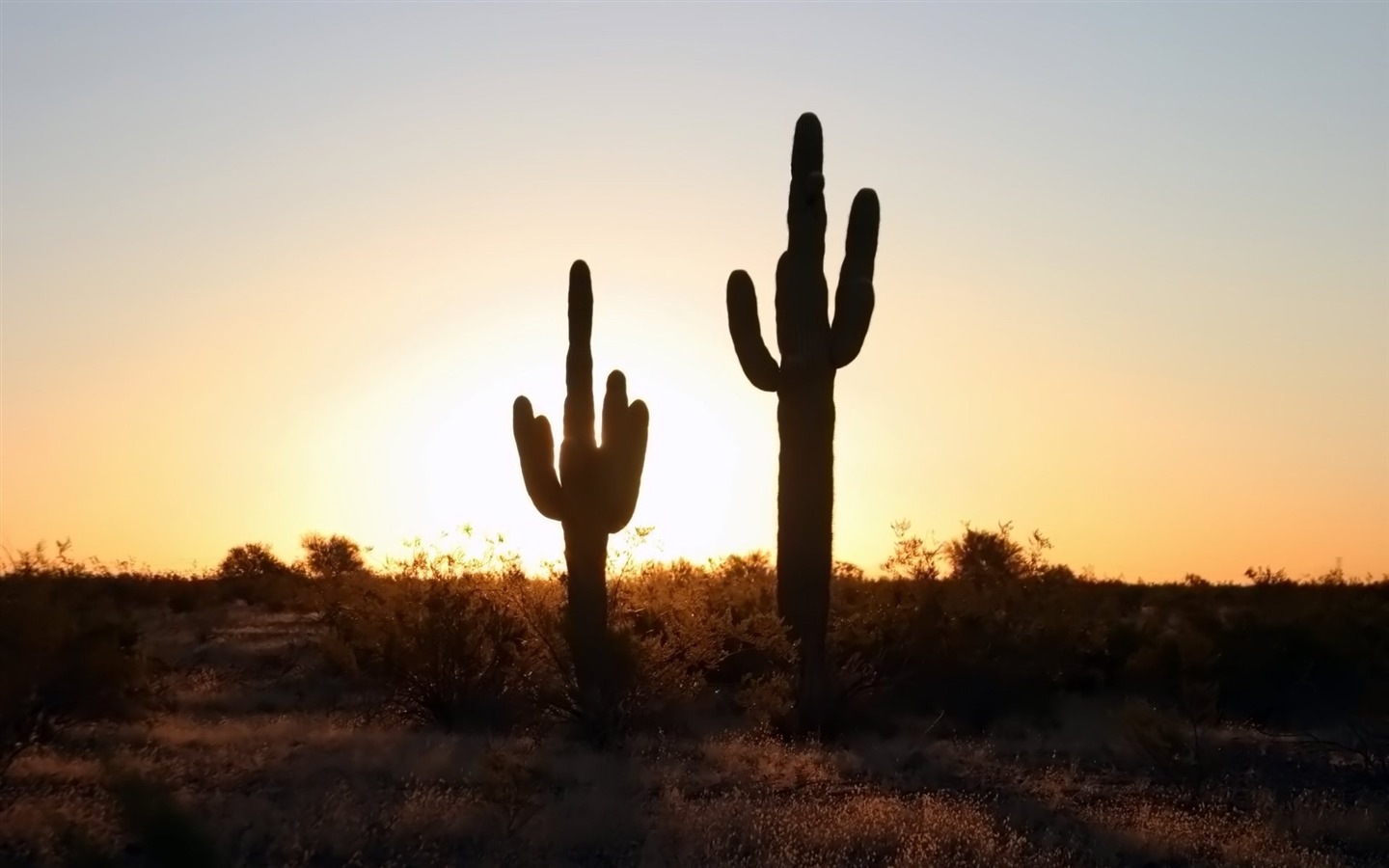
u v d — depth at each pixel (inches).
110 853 447.2
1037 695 930.7
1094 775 707.4
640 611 872.3
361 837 510.6
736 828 527.2
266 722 843.4
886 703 915.4
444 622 856.9
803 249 879.7
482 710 856.9
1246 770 732.0
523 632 885.8
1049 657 949.8
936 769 713.6
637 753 731.4
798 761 711.1
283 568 2632.9
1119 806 616.1
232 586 1868.8
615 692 799.7
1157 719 701.9
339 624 1096.8
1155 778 699.4
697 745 768.9
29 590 729.0
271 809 541.6
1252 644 933.2
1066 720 909.8
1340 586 1476.4
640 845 514.3
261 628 1528.1
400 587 929.5
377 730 815.7
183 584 1856.5
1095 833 546.3
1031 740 844.0
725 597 1041.5
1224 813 602.2
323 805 542.0
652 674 826.2
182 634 1427.2
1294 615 999.6
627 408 834.8
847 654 924.6
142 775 469.4
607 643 808.9
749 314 890.1
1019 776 690.8
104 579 1716.3
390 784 627.5
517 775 543.2
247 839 494.6
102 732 727.7
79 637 710.5
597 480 815.1
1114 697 978.7
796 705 840.9
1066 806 611.5
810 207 881.5
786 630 852.6
